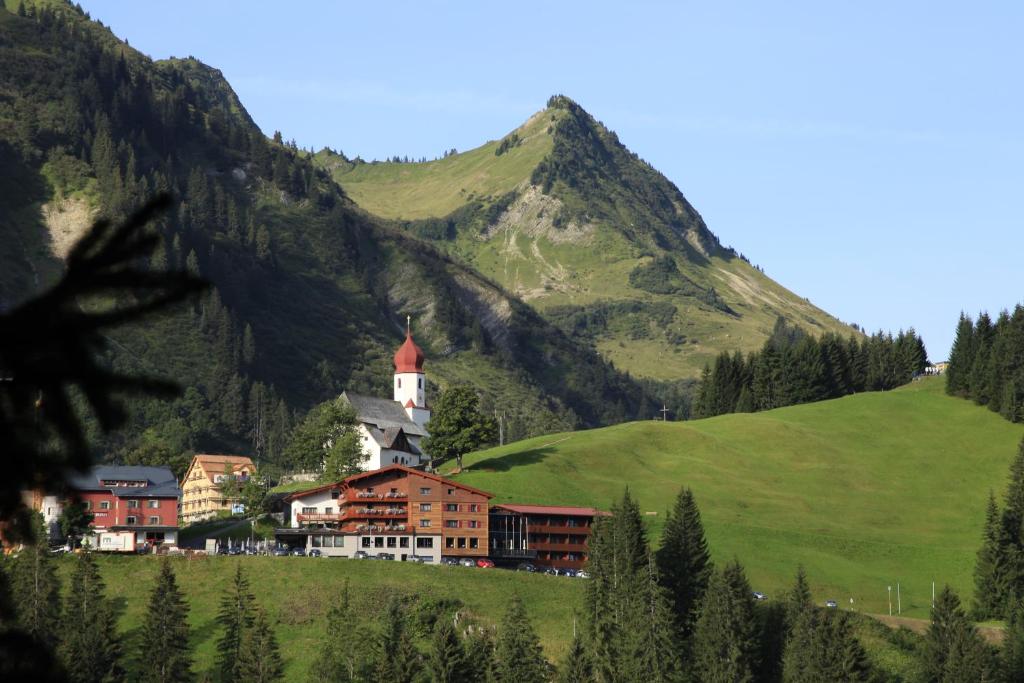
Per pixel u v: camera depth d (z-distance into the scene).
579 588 161.00
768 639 146.00
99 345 10.08
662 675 136.00
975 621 175.62
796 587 148.25
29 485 9.70
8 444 9.62
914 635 149.00
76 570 149.50
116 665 131.38
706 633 138.62
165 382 10.33
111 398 10.09
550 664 133.75
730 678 134.25
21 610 128.25
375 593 154.38
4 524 9.80
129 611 151.00
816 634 133.00
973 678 131.88
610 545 157.25
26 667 10.09
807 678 130.88
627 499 162.00
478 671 126.88
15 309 9.90
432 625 147.62
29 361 9.78
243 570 159.25
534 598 157.25
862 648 132.25
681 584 158.50
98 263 10.22
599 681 133.50
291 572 159.00
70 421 9.85
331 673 130.38
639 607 142.00
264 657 132.25
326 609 150.75
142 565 160.25
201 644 145.12
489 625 148.12
